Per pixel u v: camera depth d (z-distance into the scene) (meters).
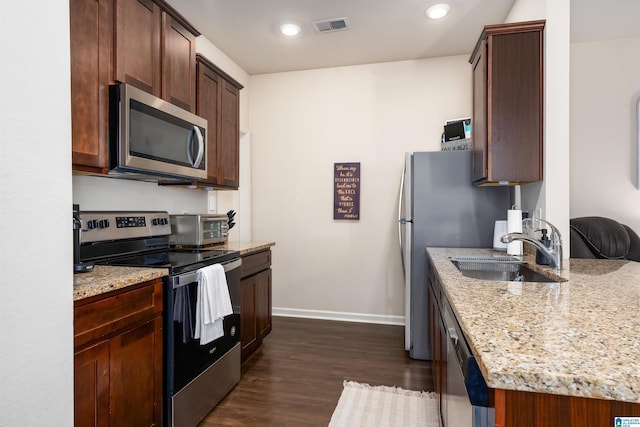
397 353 2.85
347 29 2.93
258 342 2.84
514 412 0.64
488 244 2.70
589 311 0.95
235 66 3.60
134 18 1.85
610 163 3.45
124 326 1.42
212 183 2.67
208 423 1.91
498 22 2.81
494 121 2.10
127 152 1.71
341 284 3.71
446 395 1.32
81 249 1.76
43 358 0.96
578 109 3.50
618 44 3.41
